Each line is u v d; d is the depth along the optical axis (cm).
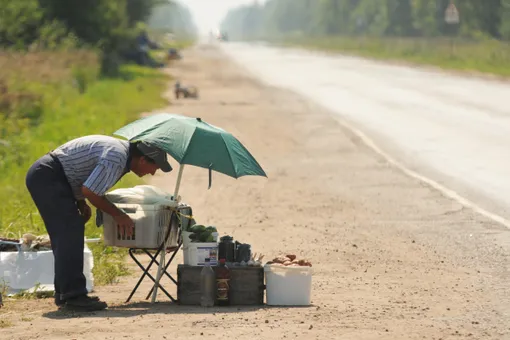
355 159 5500
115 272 2761
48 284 2477
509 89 10894
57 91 8875
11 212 3753
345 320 2053
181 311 2198
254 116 8131
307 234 3447
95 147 2217
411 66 17550
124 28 14588
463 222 3566
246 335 1892
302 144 6241
